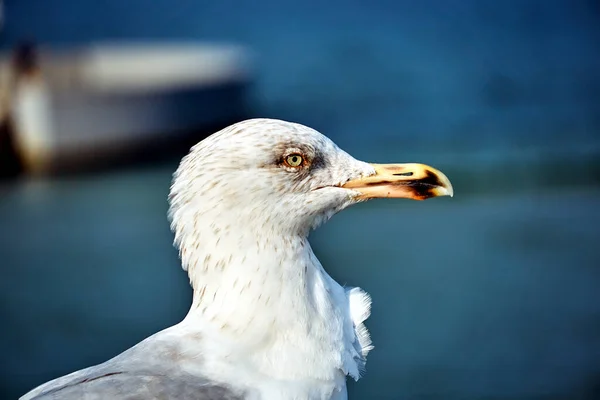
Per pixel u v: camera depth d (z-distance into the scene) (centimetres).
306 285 623
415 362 1295
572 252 1569
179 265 1634
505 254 1560
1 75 2466
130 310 1479
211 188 624
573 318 1380
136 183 2177
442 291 1460
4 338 1382
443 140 2366
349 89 3083
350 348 632
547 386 1229
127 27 4191
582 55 3331
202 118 2581
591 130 2378
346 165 659
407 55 3459
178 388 578
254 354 607
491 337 1344
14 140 2248
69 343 1373
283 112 2938
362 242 1652
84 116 2298
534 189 1891
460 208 1800
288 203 632
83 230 1803
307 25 3984
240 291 614
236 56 3281
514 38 3584
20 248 1708
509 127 2469
